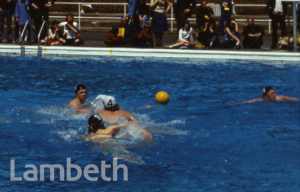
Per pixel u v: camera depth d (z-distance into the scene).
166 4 26.56
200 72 20.66
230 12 26.05
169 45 27.38
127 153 10.38
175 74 20.16
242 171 9.33
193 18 33.25
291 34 30.00
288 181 8.77
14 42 27.06
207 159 10.05
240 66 22.09
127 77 19.52
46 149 10.66
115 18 33.62
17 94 16.31
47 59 23.75
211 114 14.05
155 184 8.67
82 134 11.83
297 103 15.41
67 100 15.58
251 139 11.58
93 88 17.45
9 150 10.57
